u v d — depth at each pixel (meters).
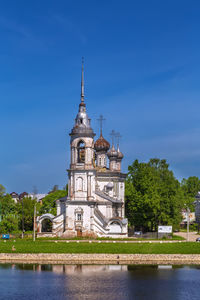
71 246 93.94
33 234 116.44
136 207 126.31
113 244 97.75
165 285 67.25
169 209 126.81
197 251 90.62
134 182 132.00
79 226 113.81
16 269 77.62
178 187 149.25
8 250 88.81
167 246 95.88
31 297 60.44
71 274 73.75
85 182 114.88
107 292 63.19
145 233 123.69
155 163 145.62
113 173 132.75
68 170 115.94
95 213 114.38
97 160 138.38
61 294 62.00
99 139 139.12
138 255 87.44
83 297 60.72
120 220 113.38
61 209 120.81
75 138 116.12
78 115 117.88
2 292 62.81
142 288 65.50
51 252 87.31
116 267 80.31
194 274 74.81
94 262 85.19
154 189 126.19
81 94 119.69
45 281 68.75
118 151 145.38
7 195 159.12
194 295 62.28
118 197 133.00
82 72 120.69
